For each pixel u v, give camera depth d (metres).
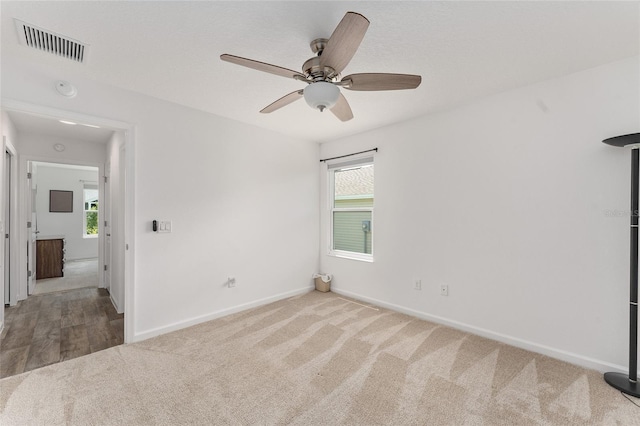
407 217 3.26
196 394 1.83
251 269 3.47
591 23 1.63
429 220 3.07
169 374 2.05
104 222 4.40
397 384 1.94
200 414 1.65
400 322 3.01
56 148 3.96
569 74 2.23
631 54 1.96
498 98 2.58
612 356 2.07
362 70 2.15
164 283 2.75
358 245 3.96
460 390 1.87
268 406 1.72
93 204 7.57
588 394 1.83
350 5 1.50
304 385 1.93
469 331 2.76
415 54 1.96
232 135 3.28
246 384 1.93
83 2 1.49
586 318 2.17
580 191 2.19
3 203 2.76
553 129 2.30
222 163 3.19
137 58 2.03
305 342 2.55
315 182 4.28
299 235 4.05
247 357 2.29
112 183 3.78
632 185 1.88
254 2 1.49
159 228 2.71
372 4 1.49
